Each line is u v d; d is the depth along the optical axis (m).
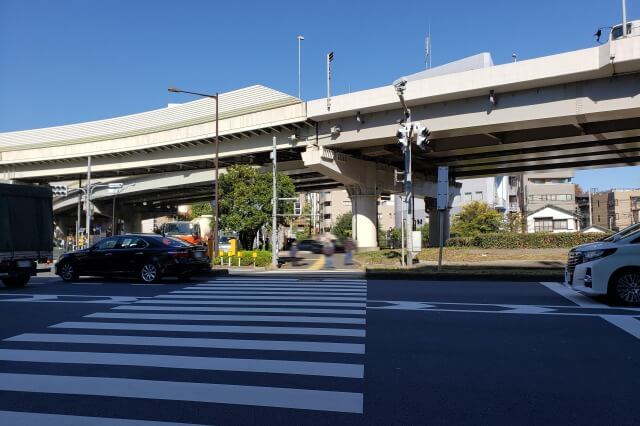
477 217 57.03
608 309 10.28
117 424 4.53
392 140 32.81
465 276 16.89
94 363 6.53
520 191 84.75
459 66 37.12
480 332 8.19
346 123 33.22
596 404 4.91
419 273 17.48
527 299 11.95
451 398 5.12
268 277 19.12
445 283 16.06
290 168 43.12
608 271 10.62
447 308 10.62
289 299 12.19
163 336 8.05
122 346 7.41
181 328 8.67
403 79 20.28
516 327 8.56
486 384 5.55
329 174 37.34
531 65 25.38
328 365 6.32
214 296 12.91
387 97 29.94
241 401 5.07
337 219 95.25
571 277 11.41
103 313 10.32
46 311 10.65
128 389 5.48
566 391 5.29
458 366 6.25
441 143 35.09
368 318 9.49
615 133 30.23
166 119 43.03
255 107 36.06
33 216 16.06
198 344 7.48
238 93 37.78
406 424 4.48
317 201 110.62
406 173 22.47
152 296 13.04
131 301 12.09
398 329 8.46
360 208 39.78
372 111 31.61
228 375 5.95
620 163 43.47
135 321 9.38
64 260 17.69
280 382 5.67
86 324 9.12
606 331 8.18
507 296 12.52
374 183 40.09
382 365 6.32
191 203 79.69
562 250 30.52
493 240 33.38
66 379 5.86
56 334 8.29
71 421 4.61
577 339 7.64
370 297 12.46
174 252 16.70
